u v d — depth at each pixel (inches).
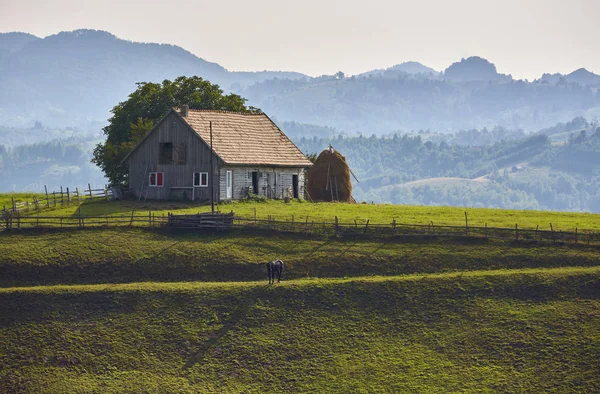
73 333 3641.7
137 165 6225.4
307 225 4717.0
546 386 3267.7
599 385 3238.2
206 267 4256.9
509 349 3513.8
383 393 3299.7
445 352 3535.9
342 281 4067.4
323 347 3592.5
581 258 4298.7
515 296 3902.6
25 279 4065.0
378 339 3641.7
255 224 4756.4
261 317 3772.1
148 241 4505.4
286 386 3358.8
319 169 6894.7
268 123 6525.6
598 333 3550.7
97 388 3329.2
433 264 4303.6
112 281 4119.1
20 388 3324.3
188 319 3754.9
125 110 7106.3
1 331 3622.0
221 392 3316.9
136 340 3617.1
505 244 4515.3
